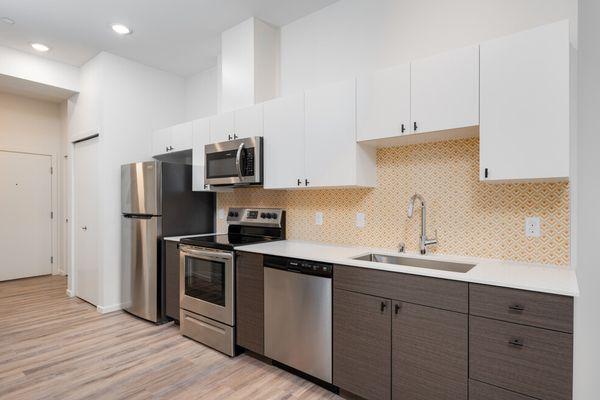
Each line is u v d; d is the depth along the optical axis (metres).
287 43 3.20
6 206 4.93
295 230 3.13
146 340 2.97
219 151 3.14
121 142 3.85
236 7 2.90
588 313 1.80
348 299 2.02
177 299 3.24
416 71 2.06
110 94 3.76
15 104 4.96
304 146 2.63
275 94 3.27
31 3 2.79
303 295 2.23
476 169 2.14
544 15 1.92
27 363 2.53
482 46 1.82
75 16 3.01
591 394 1.81
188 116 4.44
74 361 2.57
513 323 1.48
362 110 2.31
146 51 3.73
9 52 3.61
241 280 2.62
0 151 4.85
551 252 1.89
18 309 3.79
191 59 3.93
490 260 2.06
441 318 1.68
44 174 5.26
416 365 1.76
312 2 2.84
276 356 2.38
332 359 2.10
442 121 1.95
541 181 1.85
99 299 3.72
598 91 1.78
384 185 2.56
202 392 2.16
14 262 5.03
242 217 3.43
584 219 1.81
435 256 2.21
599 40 1.78
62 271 5.38
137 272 3.53
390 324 1.85
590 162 1.80
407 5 2.44
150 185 3.43
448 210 2.25
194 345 2.88
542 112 1.65
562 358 1.37
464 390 1.61
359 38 2.70
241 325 2.61
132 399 2.08
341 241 2.81
